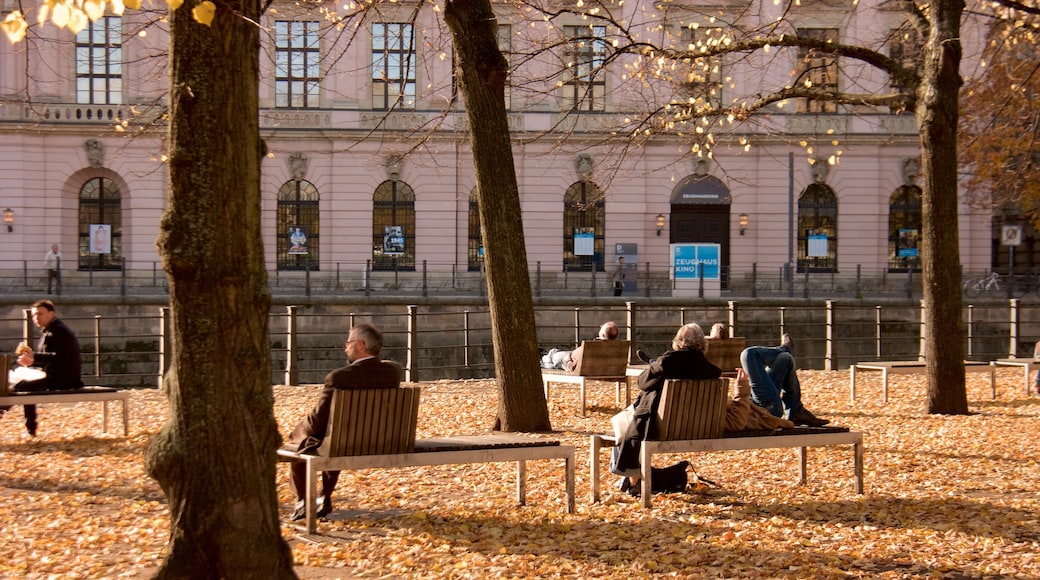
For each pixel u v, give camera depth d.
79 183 45.62
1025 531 8.83
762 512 9.48
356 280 46.56
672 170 47.22
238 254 6.09
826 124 47.28
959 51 16.25
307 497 8.33
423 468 11.76
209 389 6.00
